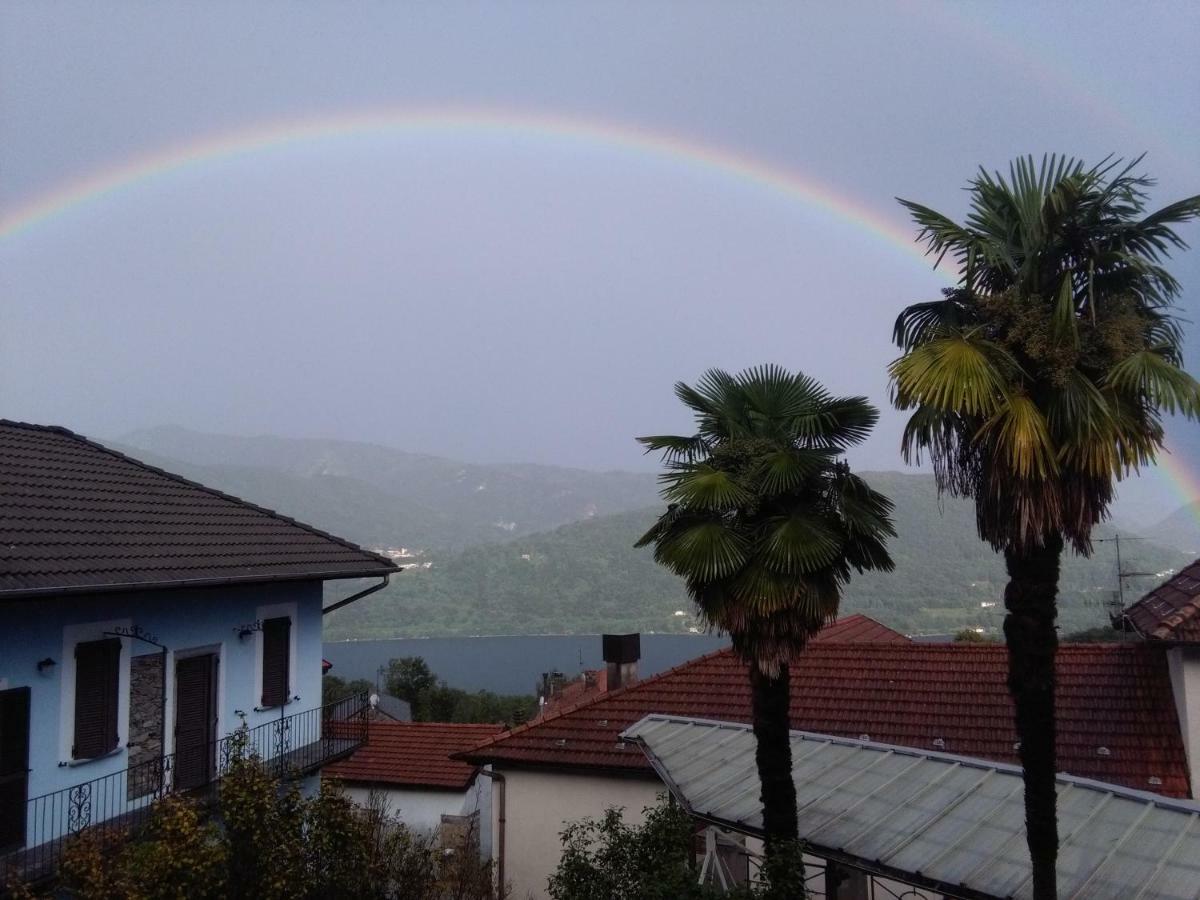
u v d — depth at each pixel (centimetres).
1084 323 705
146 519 1422
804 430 952
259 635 1533
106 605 1210
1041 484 672
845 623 2283
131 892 738
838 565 922
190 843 773
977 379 672
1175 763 1233
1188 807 789
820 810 926
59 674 1128
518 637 12575
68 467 1516
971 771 950
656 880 775
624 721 1563
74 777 1134
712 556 881
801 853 809
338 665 10612
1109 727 1316
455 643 12419
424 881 1084
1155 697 1347
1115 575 2338
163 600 1316
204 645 1398
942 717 1420
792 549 866
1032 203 739
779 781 880
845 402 940
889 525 934
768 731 889
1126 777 1226
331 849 886
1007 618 708
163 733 1303
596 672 3647
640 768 1412
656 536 965
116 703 1213
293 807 879
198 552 1368
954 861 789
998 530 701
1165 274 698
